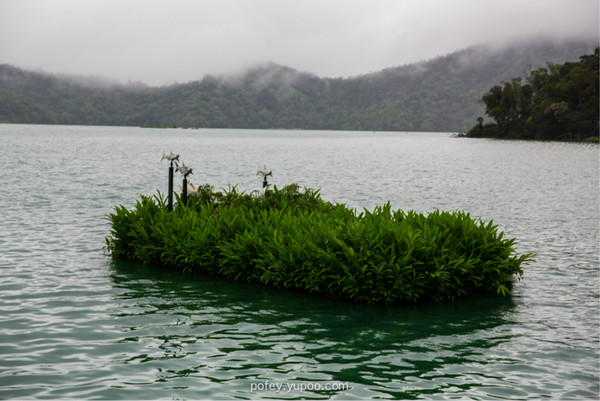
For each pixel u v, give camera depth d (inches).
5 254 557.9
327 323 366.6
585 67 7381.9
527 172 2101.4
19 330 336.5
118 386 261.1
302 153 3681.1
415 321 376.2
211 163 2453.2
